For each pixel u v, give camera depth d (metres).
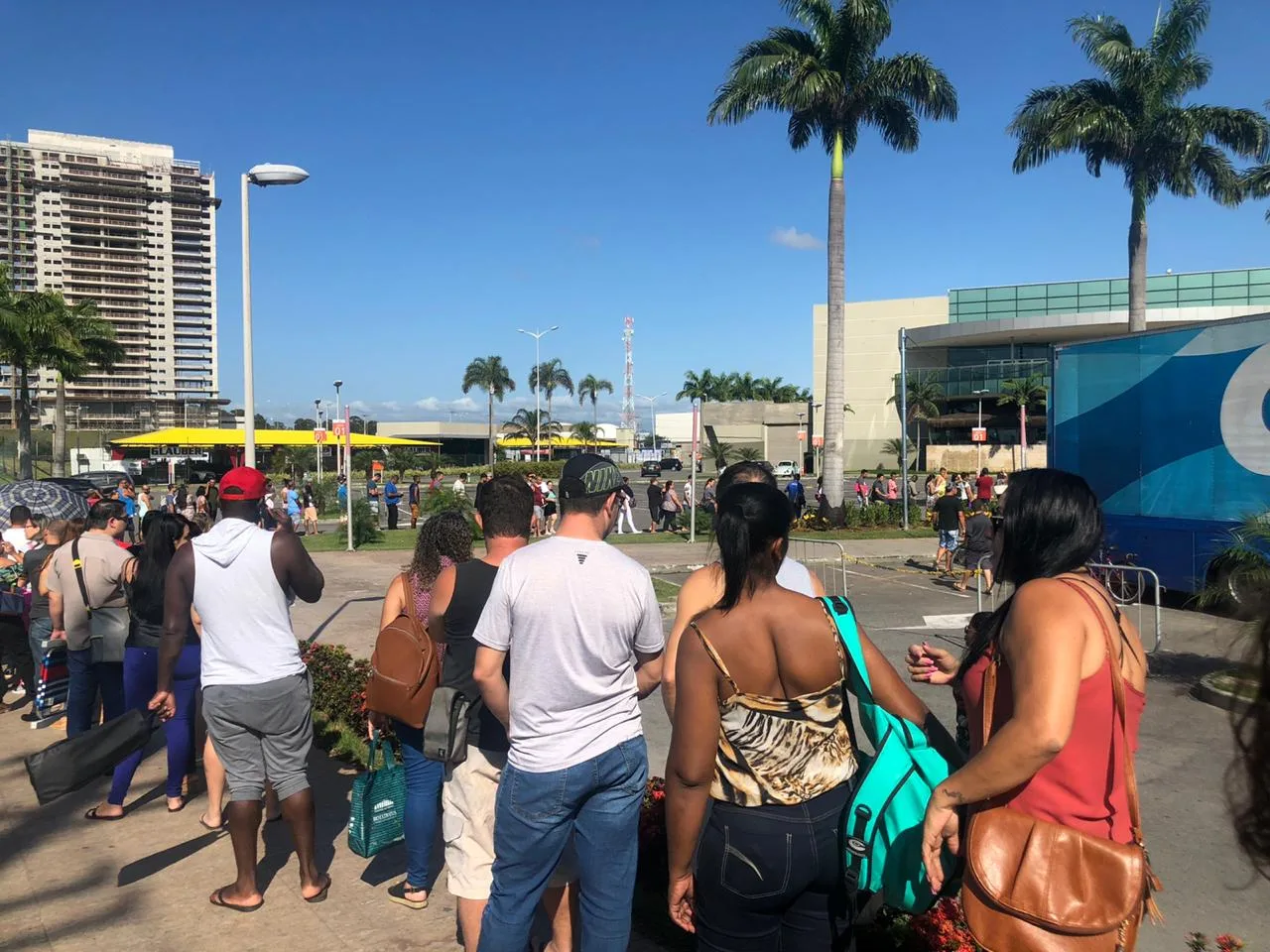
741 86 24.70
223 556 3.96
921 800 2.37
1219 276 61.81
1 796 5.48
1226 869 4.63
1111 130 23.61
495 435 101.94
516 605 2.83
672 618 11.91
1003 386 63.53
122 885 4.29
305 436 43.59
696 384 106.69
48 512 11.14
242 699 3.96
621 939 2.93
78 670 6.03
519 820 2.84
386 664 3.82
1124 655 2.17
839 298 25.31
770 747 2.37
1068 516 2.24
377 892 4.22
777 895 2.36
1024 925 1.97
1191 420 11.70
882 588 15.21
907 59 24.19
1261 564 9.04
